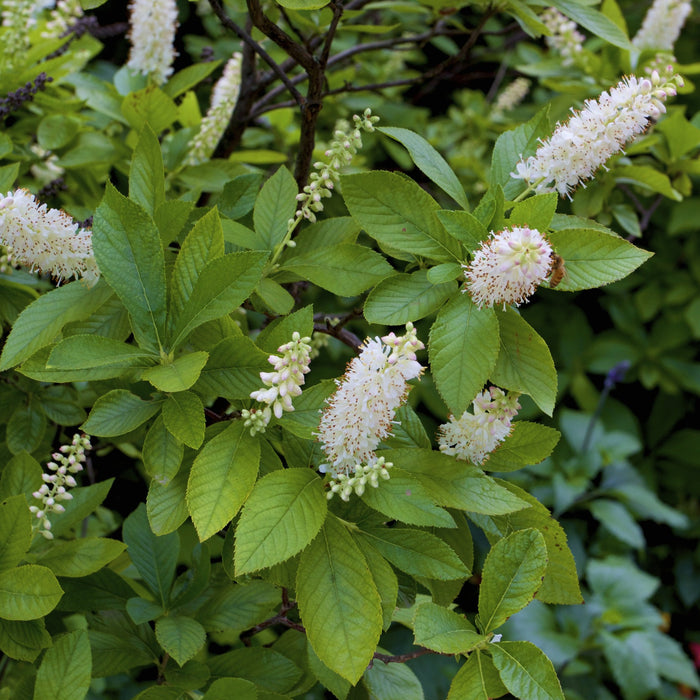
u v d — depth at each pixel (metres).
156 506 0.59
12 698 0.61
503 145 0.66
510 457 0.64
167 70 0.85
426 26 1.41
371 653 0.57
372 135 1.34
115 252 0.60
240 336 0.59
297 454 0.61
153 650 0.67
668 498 1.75
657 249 1.64
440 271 0.60
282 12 0.83
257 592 0.67
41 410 0.72
